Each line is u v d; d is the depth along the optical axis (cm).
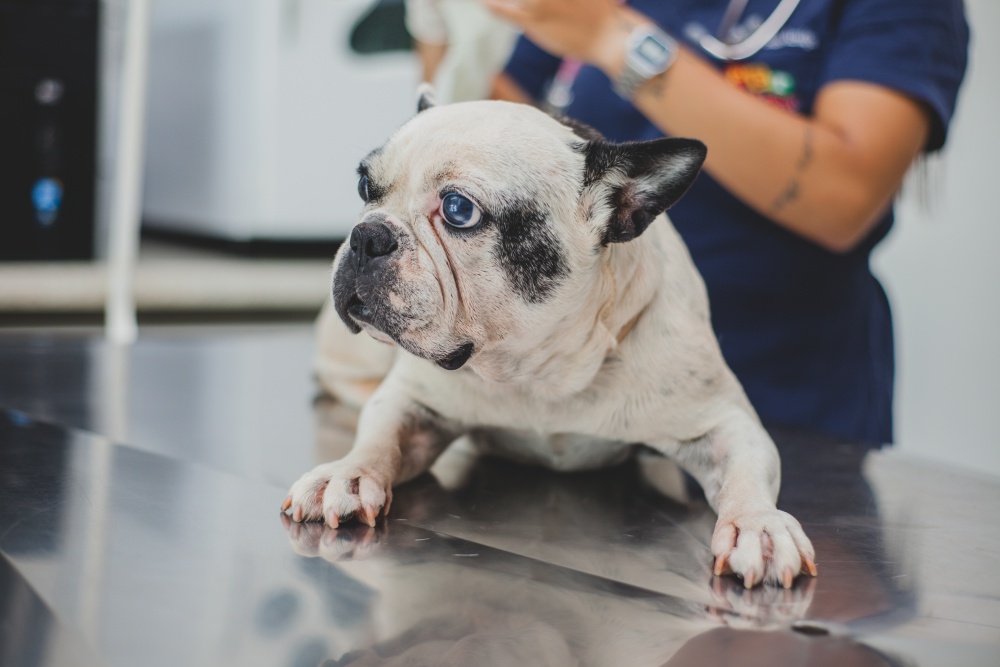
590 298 107
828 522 105
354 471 101
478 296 102
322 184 357
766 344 174
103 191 309
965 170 244
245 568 81
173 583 77
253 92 341
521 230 101
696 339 114
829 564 91
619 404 114
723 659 67
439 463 127
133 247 271
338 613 72
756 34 168
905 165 153
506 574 83
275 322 327
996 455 240
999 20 235
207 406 149
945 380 251
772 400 174
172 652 65
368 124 356
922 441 257
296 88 343
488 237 101
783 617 76
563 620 73
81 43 296
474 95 204
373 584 79
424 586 79
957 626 75
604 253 109
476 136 103
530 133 105
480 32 201
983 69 238
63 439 124
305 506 96
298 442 129
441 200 101
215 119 362
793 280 172
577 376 111
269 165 347
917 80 151
